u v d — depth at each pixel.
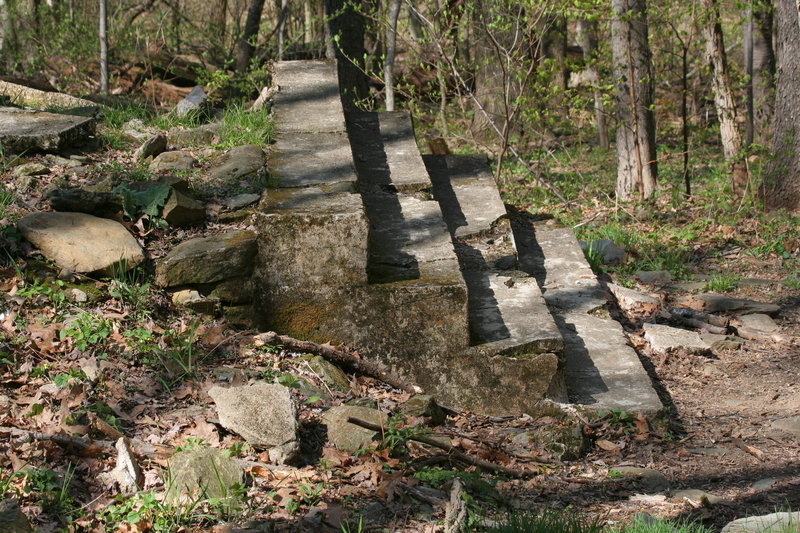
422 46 14.37
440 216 6.97
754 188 12.48
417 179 7.53
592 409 5.77
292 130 7.96
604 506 4.46
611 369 6.42
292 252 5.85
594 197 13.61
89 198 6.26
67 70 18.94
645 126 13.08
